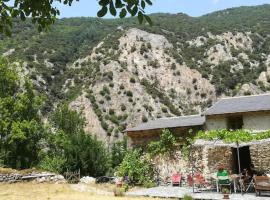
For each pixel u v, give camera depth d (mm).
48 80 87438
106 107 79812
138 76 90938
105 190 24734
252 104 29172
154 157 28359
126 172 28312
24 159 41344
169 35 109750
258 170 25344
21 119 42281
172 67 95688
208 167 25750
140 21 5137
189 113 85000
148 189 25062
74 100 80812
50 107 76562
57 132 44688
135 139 31703
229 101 31766
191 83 92125
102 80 85062
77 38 115562
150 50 99125
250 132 24938
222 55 100125
